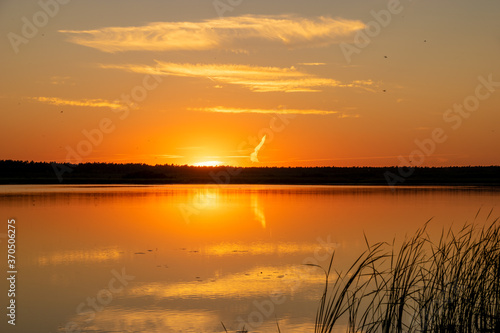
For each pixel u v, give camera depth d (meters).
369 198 36.94
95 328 9.76
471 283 9.24
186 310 10.73
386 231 20.03
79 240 18.52
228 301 11.28
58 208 29.03
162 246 17.38
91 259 15.34
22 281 12.88
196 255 15.88
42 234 19.81
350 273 13.33
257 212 27.30
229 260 15.12
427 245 16.27
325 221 23.38
